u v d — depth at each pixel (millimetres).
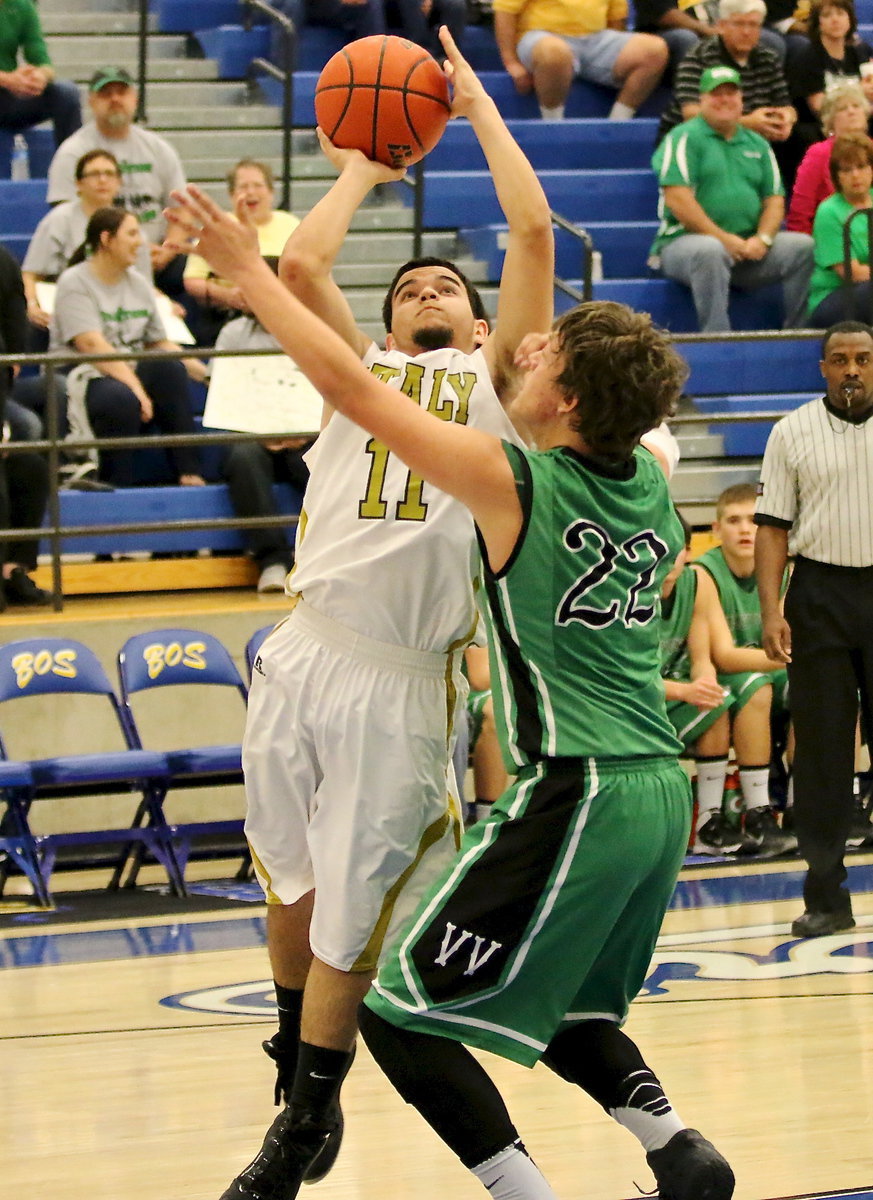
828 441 9555
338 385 4781
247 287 4777
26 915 10984
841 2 17672
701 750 12352
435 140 5797
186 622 12898
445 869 5035
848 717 9656
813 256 16156
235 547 14055
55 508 12703
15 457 13141
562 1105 6734
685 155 15992
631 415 4953
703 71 16859
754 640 12562
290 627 5801
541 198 5699
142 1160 6121
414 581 5527
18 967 9422
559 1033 5180
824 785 9672
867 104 16719
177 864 11664
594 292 16484
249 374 13898
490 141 5742
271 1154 5340
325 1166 5754
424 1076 4840
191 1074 7238
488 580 5016
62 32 18828
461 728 10398
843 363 9484
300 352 4750
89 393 13500
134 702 12680
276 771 5703
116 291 13812
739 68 16875
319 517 5773
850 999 8219
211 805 13016
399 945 4922
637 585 5082
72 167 15383
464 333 6047
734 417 13945
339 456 5785
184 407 13953
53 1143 6340
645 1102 4980
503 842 4895
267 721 5730
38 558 14016
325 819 5582
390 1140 6355
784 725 12898
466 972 4844
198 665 12258
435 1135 6402
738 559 12461
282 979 5961
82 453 14055
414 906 5582
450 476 4867
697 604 12289
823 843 9711
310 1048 5449
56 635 12531
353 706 5539
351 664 5586
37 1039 7859
